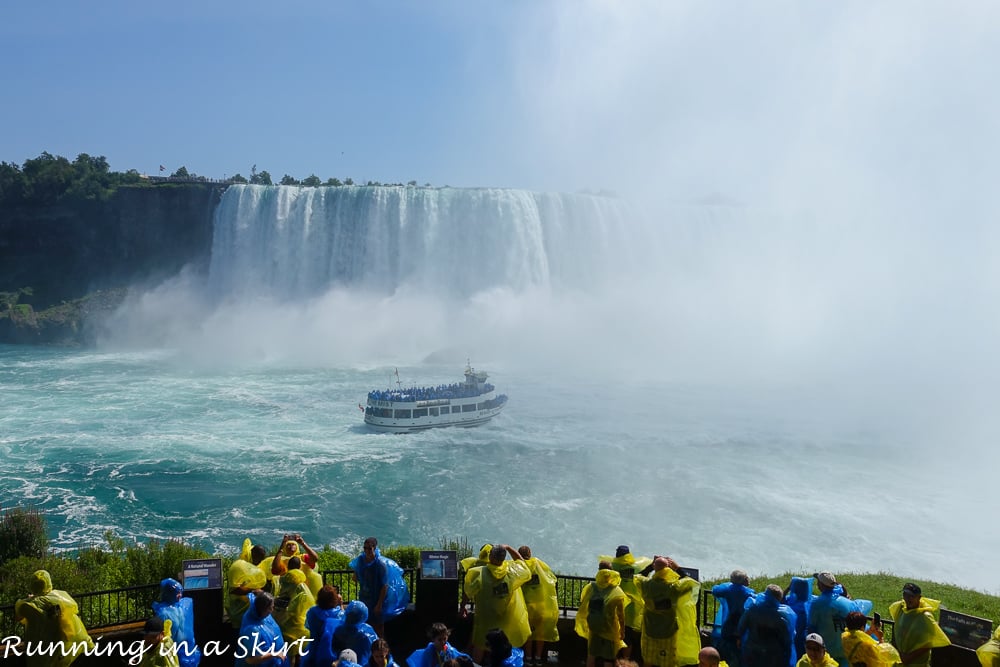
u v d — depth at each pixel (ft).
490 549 48.26
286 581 44.42
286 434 176.35
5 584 69.67
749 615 40.73
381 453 161.58
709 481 144.66
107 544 113.70
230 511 129.18
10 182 424.05
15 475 144.97
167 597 42.16
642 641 44.60
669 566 43.91
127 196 412.57
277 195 360.69
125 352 327.26
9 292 405.59
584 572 105.91
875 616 48.62
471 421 185.68
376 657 35.58
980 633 45.68
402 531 121.19
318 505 132.05
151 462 153.69
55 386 236.43
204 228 407.44
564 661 51.37
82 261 418.92
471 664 33.60
